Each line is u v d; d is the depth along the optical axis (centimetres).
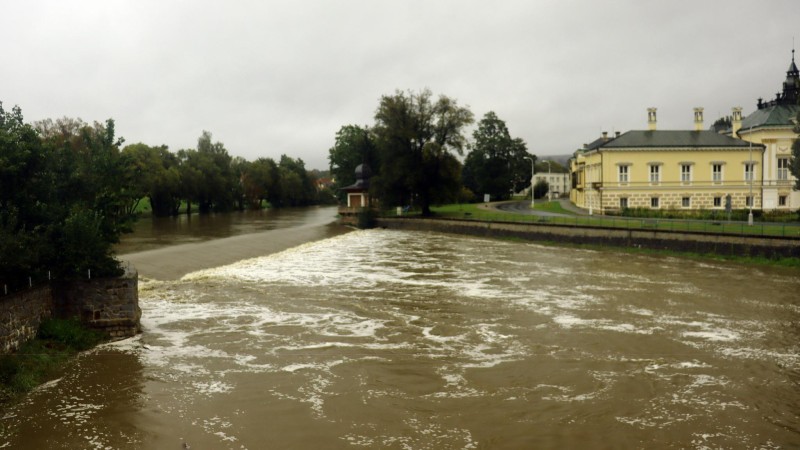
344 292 3759
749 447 1659
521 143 15375
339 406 1941
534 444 1678
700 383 2134
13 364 2134
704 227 5984
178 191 12900
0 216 2355
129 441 1703
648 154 8531
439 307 3341
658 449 1647
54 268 2630
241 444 1686
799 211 7212
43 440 1703
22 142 2553
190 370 2277
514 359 2411
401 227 9750
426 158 9762
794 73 8800
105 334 2661
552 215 8519
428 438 1716
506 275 4462
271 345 2603
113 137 3119
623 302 3453
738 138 8925
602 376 2205
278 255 5753
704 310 3244
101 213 2942
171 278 4212
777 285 3978
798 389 2080
